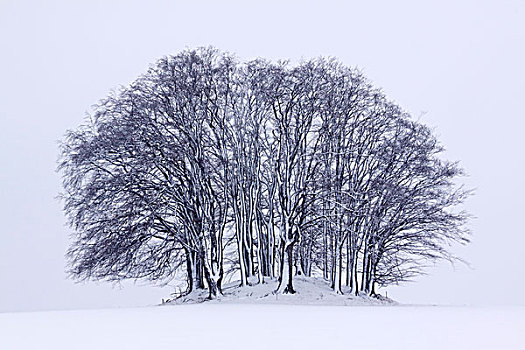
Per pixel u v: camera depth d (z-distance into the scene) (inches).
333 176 1562.5
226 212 1582.2
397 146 1598.2
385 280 1715.1
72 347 592.1
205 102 1557.6
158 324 858.8
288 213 1537.9
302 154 1565.0
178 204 1553.9
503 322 869.8
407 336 673.6
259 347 581.3
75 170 1566.2
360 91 1609.3
